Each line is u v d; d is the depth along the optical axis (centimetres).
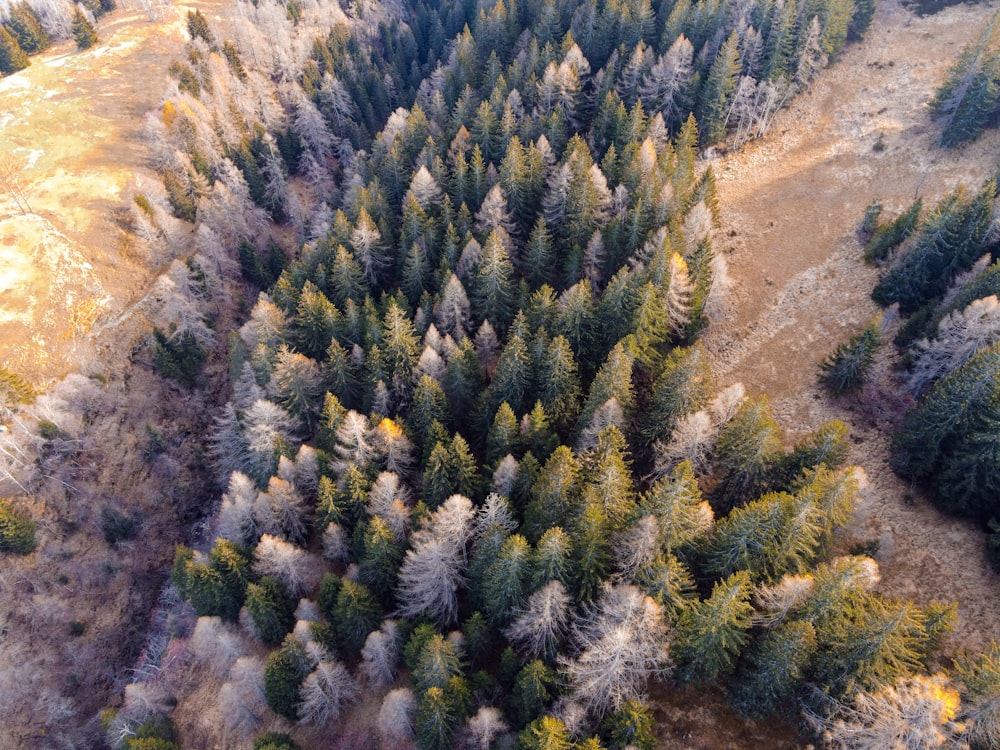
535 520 4319
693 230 6275
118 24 13150
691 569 4006
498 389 5453
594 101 8856
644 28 9338
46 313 8044
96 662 6356
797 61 8969
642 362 5403
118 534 6900
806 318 6569
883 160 7988
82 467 7069
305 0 13525
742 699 3741
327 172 10338
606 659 3384
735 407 4694
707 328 6644
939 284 6000
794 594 3431
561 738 3262
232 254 9156
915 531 4759
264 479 5756
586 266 6531
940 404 4625
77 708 6116
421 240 7200
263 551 4847
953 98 7756
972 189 7244
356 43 12419
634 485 4994
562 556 3778
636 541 3706
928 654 3550
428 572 4300
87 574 6638
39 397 7081
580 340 5706
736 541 3750
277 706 4509
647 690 3928
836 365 5697
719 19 8962
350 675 4638
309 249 7631
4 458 6656
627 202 6888
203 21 12606
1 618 6159
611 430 4297
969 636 4184
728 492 4575
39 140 10275
